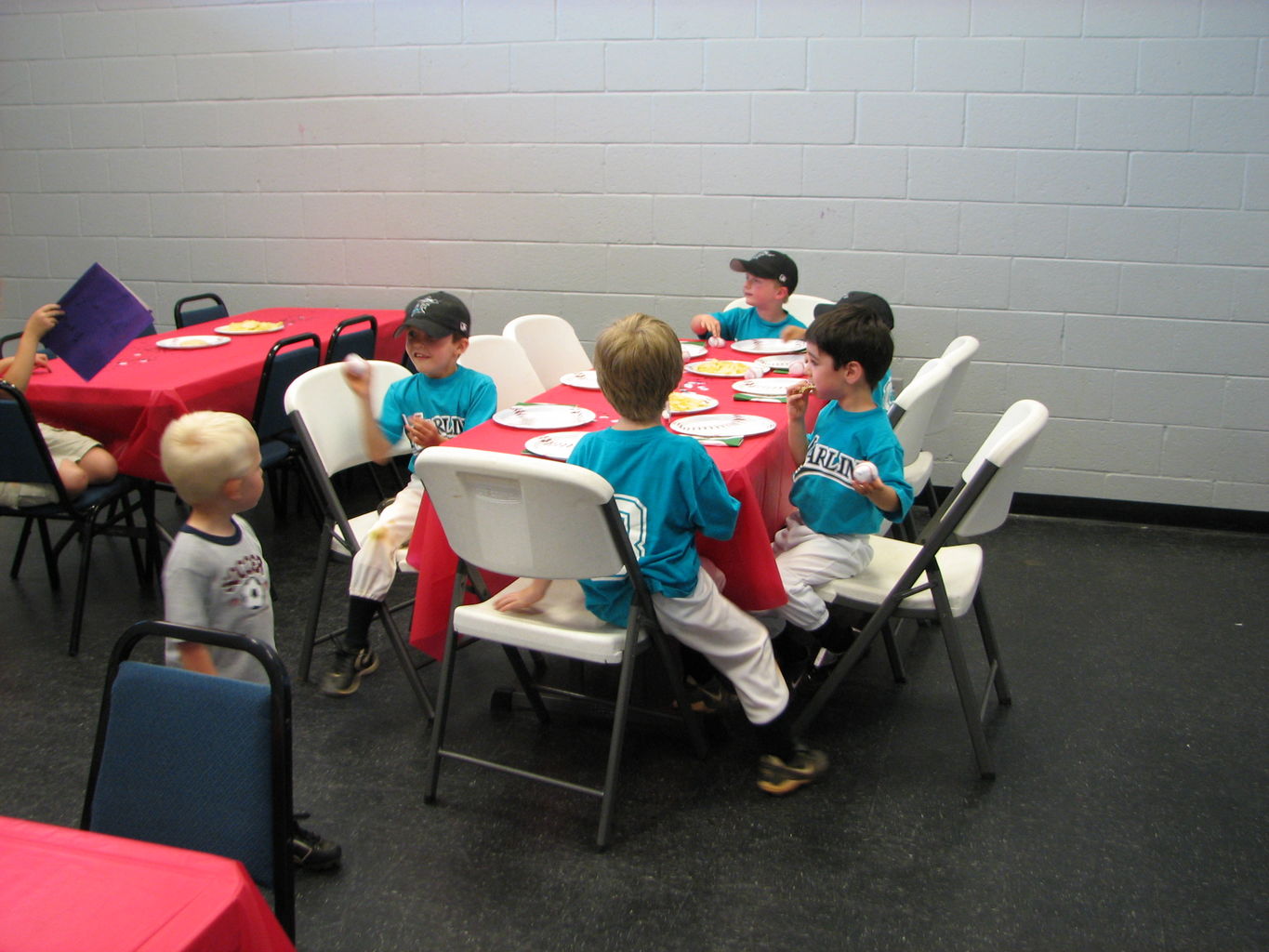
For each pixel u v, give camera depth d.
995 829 2.21
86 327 3.03
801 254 4.19
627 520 2.12
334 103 4.50
